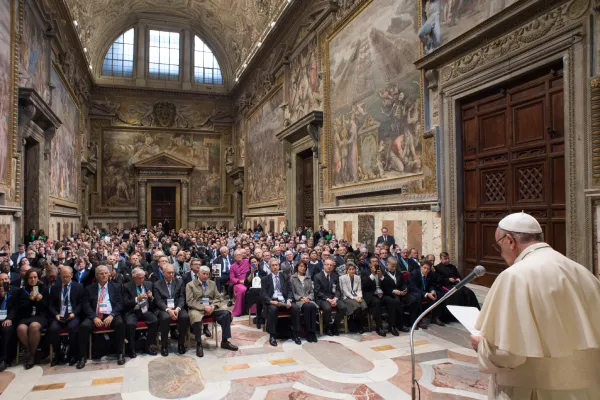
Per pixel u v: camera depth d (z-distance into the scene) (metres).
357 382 5.42
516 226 2.37
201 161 34.34
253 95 28.78
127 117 32.75
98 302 6.54
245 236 18.27
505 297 2.11
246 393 5.12
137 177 32.69
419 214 11.23
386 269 8.41
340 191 15.83
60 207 20.53
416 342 7.12
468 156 9.91
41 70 16.62
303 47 19.55
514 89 8.57
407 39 11.75
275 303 7.33
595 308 2.09
